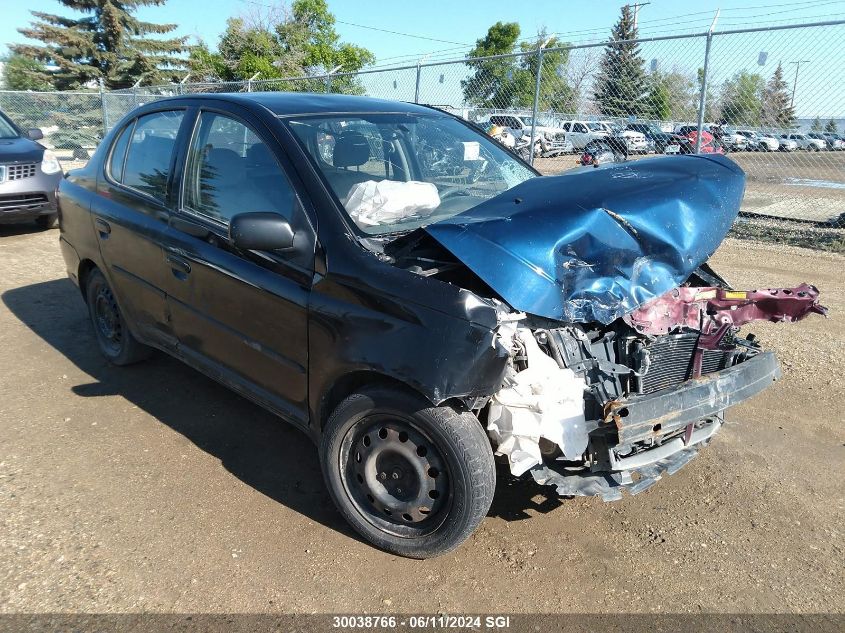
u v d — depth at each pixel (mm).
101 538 2877
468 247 2604
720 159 3418
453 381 2400
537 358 2607
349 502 2881
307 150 3100
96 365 4691
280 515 3080
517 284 2535
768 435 3914
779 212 10742
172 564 2736
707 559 2863
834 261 7996
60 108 20062
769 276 7281
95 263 4340
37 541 2842
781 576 2768
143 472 3393
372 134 3473
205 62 36000
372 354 2588
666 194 2883
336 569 2742
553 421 2520
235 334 3262
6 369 4590
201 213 3445
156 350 4828
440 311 2453
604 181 2967
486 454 2559
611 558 2861
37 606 2488
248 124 3309
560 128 10953
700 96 8789
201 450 3621
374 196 2980
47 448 3592
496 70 11438
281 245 2764
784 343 5332
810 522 3123
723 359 3170
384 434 2740
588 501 3256
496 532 3008
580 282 2656
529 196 2867
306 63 31672
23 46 34562
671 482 3441
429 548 2717
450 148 3811
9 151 8531
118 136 4305
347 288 2707
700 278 3447
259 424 3926
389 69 11633
